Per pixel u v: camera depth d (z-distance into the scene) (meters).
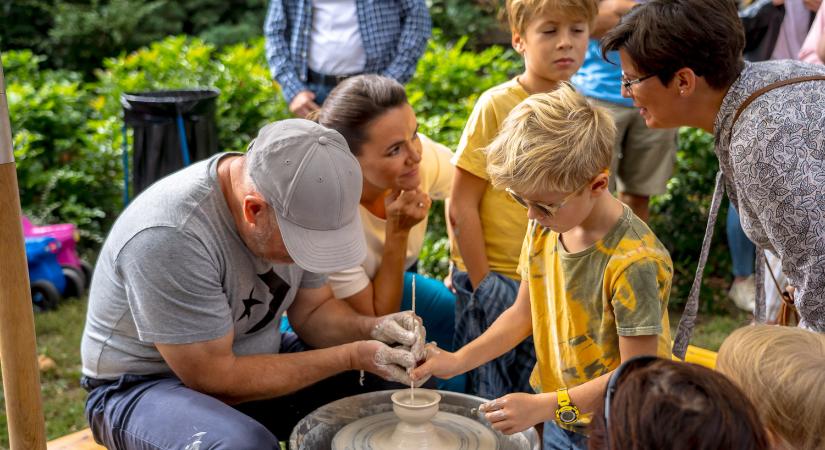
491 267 3.05
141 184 4.99
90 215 6.28
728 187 2.49
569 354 2.34
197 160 5.01
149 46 10.73
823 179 2.15
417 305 3.19
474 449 2.30
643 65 2.29
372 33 4.81
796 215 2.18
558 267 2.31
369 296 2.88
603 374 2.28
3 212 1.96
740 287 5.07
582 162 2.06
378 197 2.92
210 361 2.33
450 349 3.26
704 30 2.19
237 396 2.42
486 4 9.90
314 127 2.23
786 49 4.73
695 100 2.30
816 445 1.53
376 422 2.42
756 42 4.80
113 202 6.54
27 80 8.01
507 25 3.42
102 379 2.46
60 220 6.27
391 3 4.84
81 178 6.34
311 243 2.20
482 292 2.93
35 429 2.09
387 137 2.69
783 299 2.73
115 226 2.43
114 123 6.55
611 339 2.25
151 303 2.27
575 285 2.26
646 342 2.12
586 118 2.11
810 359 1.56
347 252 2.25
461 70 6.40
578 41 2.98
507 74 7.08
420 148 2.82
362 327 2.62
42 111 6.55
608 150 2.14
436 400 2.33
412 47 4.87
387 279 2.89
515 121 2.16
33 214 6.12
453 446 2.31
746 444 1.34
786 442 1.57
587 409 2.13
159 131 4.89
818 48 4.21
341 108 2.71
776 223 2.22
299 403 2.81
